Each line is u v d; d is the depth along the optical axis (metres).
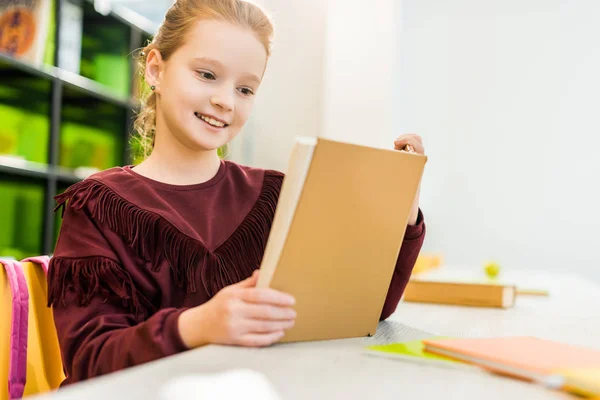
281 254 0.62
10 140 2.20
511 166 2.99
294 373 0.52
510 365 0.52
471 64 3.03
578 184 2.91
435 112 3.07
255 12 0.92
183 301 0.88
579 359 0.55
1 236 2.20
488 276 1.57
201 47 0.88
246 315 0.61
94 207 0.87
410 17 3.10
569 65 2.92
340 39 2.04
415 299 1.23
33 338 0.89
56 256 0.82
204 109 0.89
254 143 2.04
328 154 0.61
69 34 2.36
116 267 0.81
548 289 1.58
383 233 0.71
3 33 2.06
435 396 0.46
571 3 2.92
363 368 0.55
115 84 2.62
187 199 0.94
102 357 0.67
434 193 3.07
